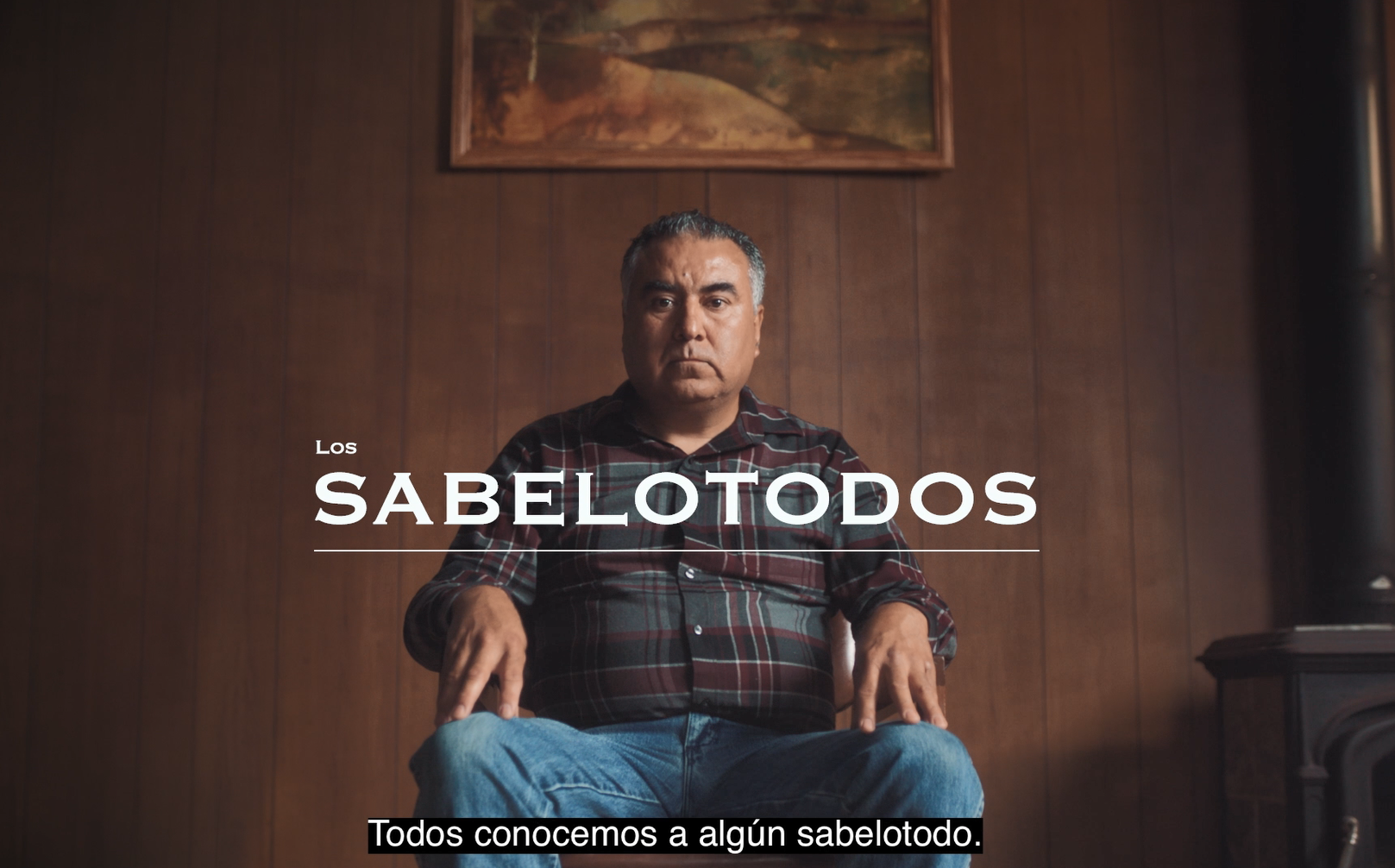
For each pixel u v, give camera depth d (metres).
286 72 2.51
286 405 2.39
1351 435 2.28
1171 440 2.47
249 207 2.46
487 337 2.43
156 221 2.45
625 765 1.25
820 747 1.19
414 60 2.52
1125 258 2.53
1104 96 2.57
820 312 2.46
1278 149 2.56
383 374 2.41
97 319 2.41
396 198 2.47
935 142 2.50
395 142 2.50
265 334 2.42
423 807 1.11
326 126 2.50
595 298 2.45
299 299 2.43
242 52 2.52
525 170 2.48
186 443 2.38
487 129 2.48
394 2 2.54
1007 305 2.50
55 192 2.46
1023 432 2.45
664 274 1.39
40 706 2.28
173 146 2.48
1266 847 2.01
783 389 2.43
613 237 2.47
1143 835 2.32
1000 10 2.59
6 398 2.38
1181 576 2.42
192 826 2.25
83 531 2.34
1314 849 1.88
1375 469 2.26
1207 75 2.59
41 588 2.32
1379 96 2.38
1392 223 2.34
